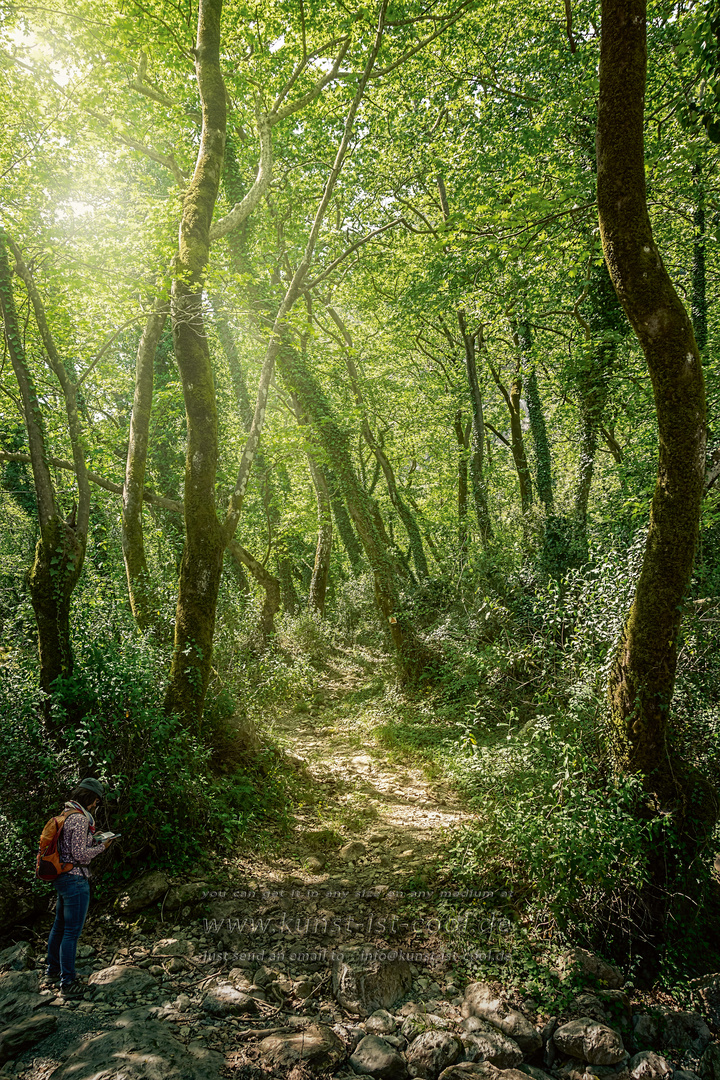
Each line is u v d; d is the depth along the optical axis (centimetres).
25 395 720
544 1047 440
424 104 1374
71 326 950
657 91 984
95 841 470
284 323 936
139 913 546
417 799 850
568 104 1090
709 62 548
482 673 1108
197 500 765
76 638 772
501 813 565
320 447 1416
